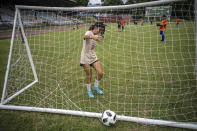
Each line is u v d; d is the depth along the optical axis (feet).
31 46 19.83
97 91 8.54
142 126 5.90
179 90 8.58
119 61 13.88
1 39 29.17
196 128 5.51
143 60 14.07
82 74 11.49
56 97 8.29
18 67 12.46
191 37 20.62
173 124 5.72
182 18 7.65
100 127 5.89
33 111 7.09
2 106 7.32
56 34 25.32
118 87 9.23
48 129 5.89
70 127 5.95
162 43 19.98
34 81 10.12
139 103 7.48
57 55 16.63
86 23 9.53
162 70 11.62
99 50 16.66
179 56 14.64
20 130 5.89
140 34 22.48
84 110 7.00
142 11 8.21
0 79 10.78
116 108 7.11
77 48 18.51
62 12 9.86
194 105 7.13
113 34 15.84
